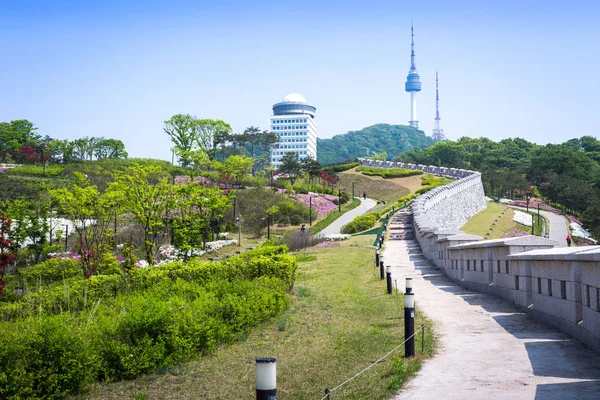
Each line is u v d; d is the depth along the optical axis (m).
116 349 10.97
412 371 10.36
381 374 10.23
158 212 41.44
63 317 12.84
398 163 129.75
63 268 32.44
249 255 27.38
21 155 94.38
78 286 18.22
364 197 101.00
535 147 198.00
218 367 11.66
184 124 105.94
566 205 110.31
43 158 89.88
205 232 51.09
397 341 13.01
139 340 11.61
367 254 40.38
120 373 10.96
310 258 38.31
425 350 11.92
